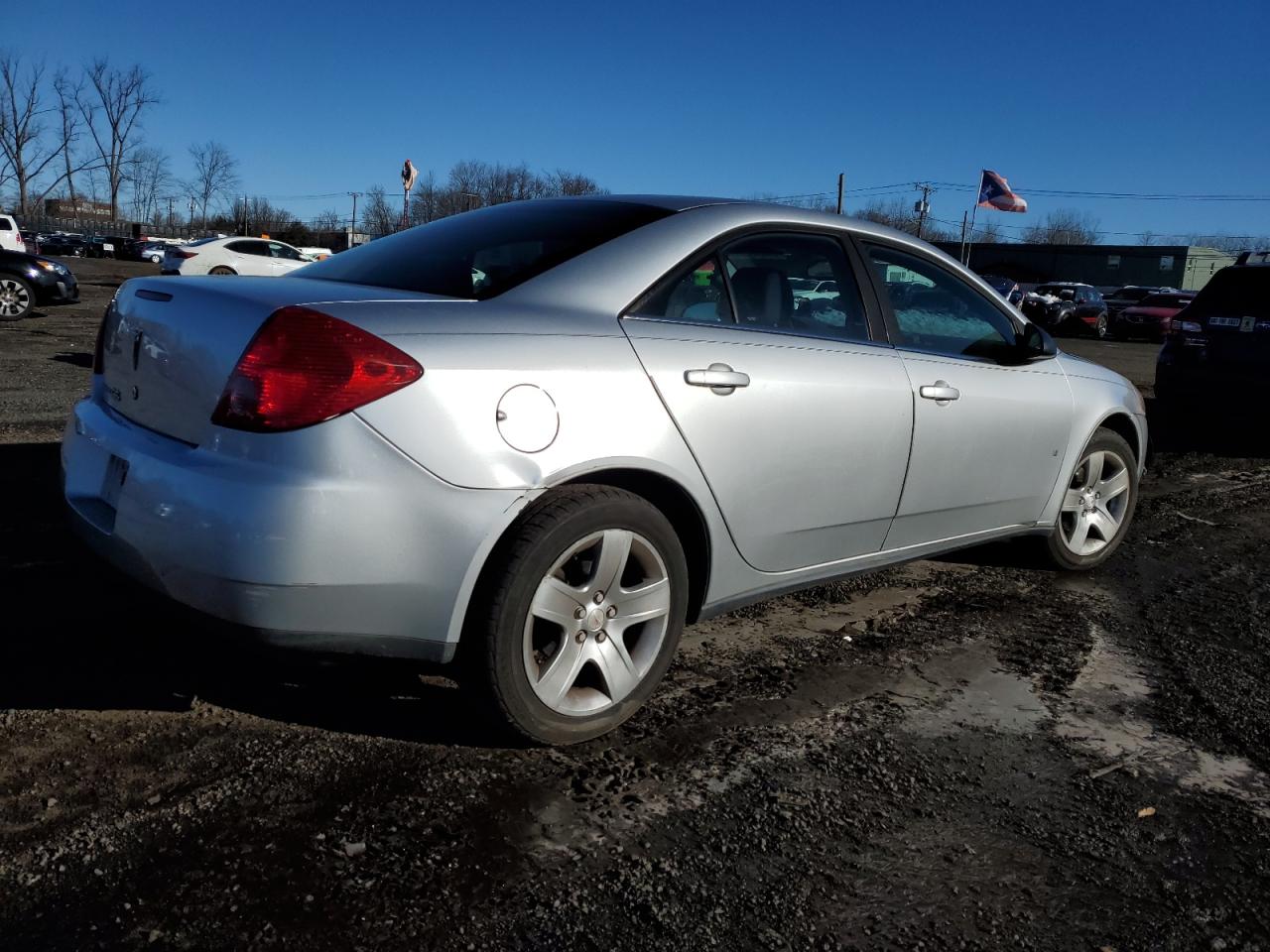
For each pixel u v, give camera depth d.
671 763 2.58
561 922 1.95
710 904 2.03
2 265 13.77
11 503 4.45
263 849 2.10
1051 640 3.64
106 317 2.91
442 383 2.28
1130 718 3.02
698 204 3.10
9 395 7.27
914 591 4.13
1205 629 3.85
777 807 2.40
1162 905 2.12
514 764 2.52
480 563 2.34
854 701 3.02
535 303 2.60
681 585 2.75
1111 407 4.34
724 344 2.84
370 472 2.20
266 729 2.60
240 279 2.72
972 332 3.83
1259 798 2.58
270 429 2.20
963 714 2.98
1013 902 2.10
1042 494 4.09
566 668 2.54
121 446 2.51
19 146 76.19
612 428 2.52
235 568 2.16
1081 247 49.84
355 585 2.22
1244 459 8.06
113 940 1.82
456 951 1.85
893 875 2.17
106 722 2.59
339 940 1.86
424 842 2.17
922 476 3.44
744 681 3.12
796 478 2.99
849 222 3.44
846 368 3.13
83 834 2.12
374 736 2.61
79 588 3.46
